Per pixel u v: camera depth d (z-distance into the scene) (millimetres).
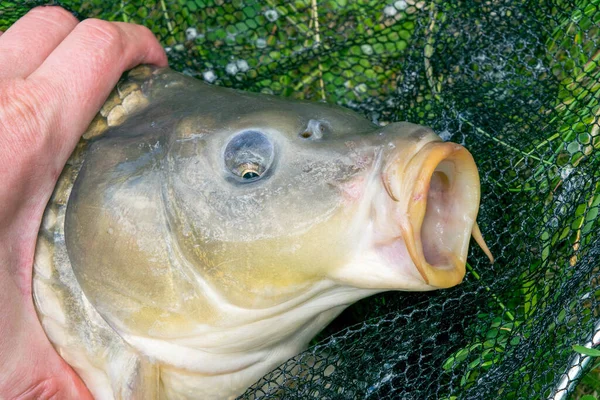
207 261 308
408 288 297
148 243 313
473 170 294
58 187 329
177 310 318
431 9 421
